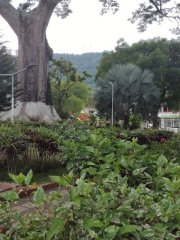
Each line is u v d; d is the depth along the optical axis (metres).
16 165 5.49
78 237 1.43
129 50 27.81
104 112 19.50
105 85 19.05
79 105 37.34
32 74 17.34
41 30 17.58
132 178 2.36
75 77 34.16
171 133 9.33
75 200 1.37
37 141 5.65
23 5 19.02
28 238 1.48
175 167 2.07
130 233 1.46
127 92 17.97
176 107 29.75
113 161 2.39
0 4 16.89
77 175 2.65
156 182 2.06
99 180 2.12
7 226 1.66
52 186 5.02
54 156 6.18
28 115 16.88
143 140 7.79
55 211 1.42
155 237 1.36
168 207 1.50
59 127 6.01
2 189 4.55
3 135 5.00
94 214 1.46
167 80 27.44
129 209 1.58
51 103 18.36
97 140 2.67
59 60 34.25
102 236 1.35
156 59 25.59
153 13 20.22
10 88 17.92
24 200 4.05
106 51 29.20
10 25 17.62
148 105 18.48
